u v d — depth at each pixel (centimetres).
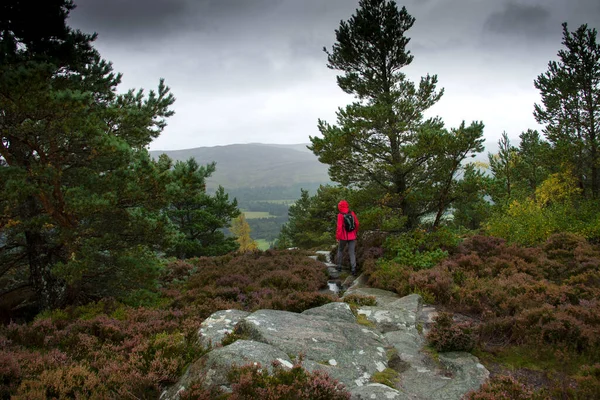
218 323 667
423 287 863
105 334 660
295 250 1667
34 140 864
